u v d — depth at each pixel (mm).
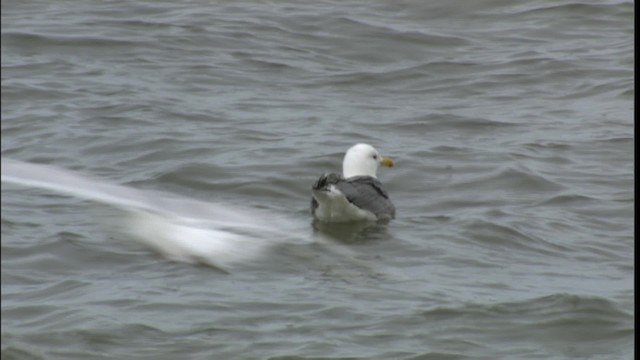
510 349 12375
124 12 26906
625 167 18859
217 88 22969
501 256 15102
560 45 25406
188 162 18828
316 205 16406
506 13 27094
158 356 12227
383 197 16719
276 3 27625
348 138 20281
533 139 20234
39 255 14859
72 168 19016
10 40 25250
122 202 8766
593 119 21281
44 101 22219
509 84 23375
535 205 17188
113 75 23625
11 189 17219
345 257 14734
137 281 13992
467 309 13102
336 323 12812
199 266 8297
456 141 20250
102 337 12609
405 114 21672
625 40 25641
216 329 12711
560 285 13891
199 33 25594
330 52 25000
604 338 12641
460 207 17188
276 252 14555
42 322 13023
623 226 16234
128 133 20422
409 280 14023
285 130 20656
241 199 17625
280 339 12477
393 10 27234
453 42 25547
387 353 12180
